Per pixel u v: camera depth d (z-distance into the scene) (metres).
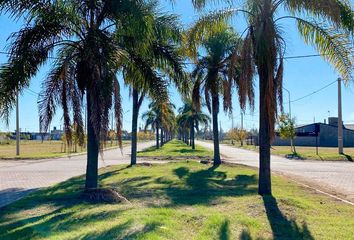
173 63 11.88
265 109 10.76
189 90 12.30
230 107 13.41
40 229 7.04
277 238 6.90
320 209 9.55
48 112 11.20
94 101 9.88
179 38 11.59
